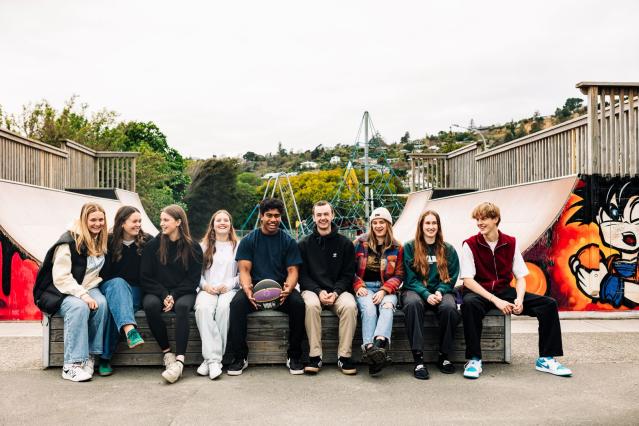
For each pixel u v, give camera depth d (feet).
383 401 12.35
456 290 16.63
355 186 131.34
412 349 14.60
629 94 24.11
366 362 15.39
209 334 14.60
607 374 14.49
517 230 25.68
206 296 15.28
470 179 44.55
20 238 23.12
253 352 15.58
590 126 24.09
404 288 15.96
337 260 15.88
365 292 15.62
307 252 16.06
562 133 29.17
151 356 15.39
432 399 12.50
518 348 17.79
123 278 15.57
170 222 15.29
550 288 23.63
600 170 23.98
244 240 15.80
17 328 20.83
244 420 11.06
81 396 12.63
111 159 47.01
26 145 32.73
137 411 11.59
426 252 15.81
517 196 28.58
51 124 75.87
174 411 11.59
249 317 15.57
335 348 15.78
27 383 13.66
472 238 15.96
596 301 23.77
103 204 35.78
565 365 15.46
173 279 15.46
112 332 14.80
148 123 143.43
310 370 14.64
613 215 23.90
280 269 15.93
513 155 36.04
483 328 15.78
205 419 11.10
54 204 29.32
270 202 15.51
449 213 36.06
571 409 11.73
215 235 16.52
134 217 15.49
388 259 15.92
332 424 10.84
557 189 24.95
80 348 14.02
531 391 13.08
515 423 10.88
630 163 24.08
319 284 15.81
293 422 10.95
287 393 12.95
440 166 50.21
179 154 166.50
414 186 50.01
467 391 13.12
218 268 16.16
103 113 93.09
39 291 14.82
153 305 14.75
